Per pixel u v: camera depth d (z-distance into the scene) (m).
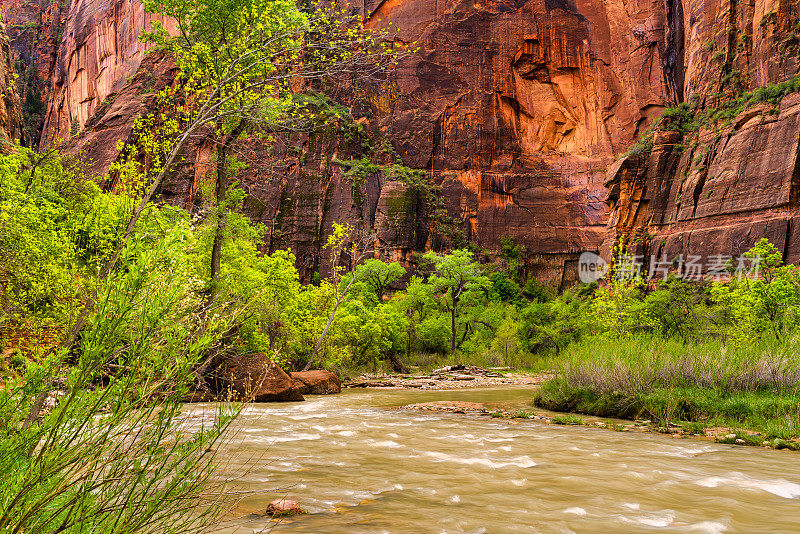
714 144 54.69
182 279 2.02
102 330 1.71
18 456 1.58
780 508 3.89
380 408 12.41
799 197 45.94
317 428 8.65
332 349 24.55
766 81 53.50
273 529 3.21
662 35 67.00
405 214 66.25
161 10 13.70
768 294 15.73
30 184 14.38
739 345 11.44
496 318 45.50
